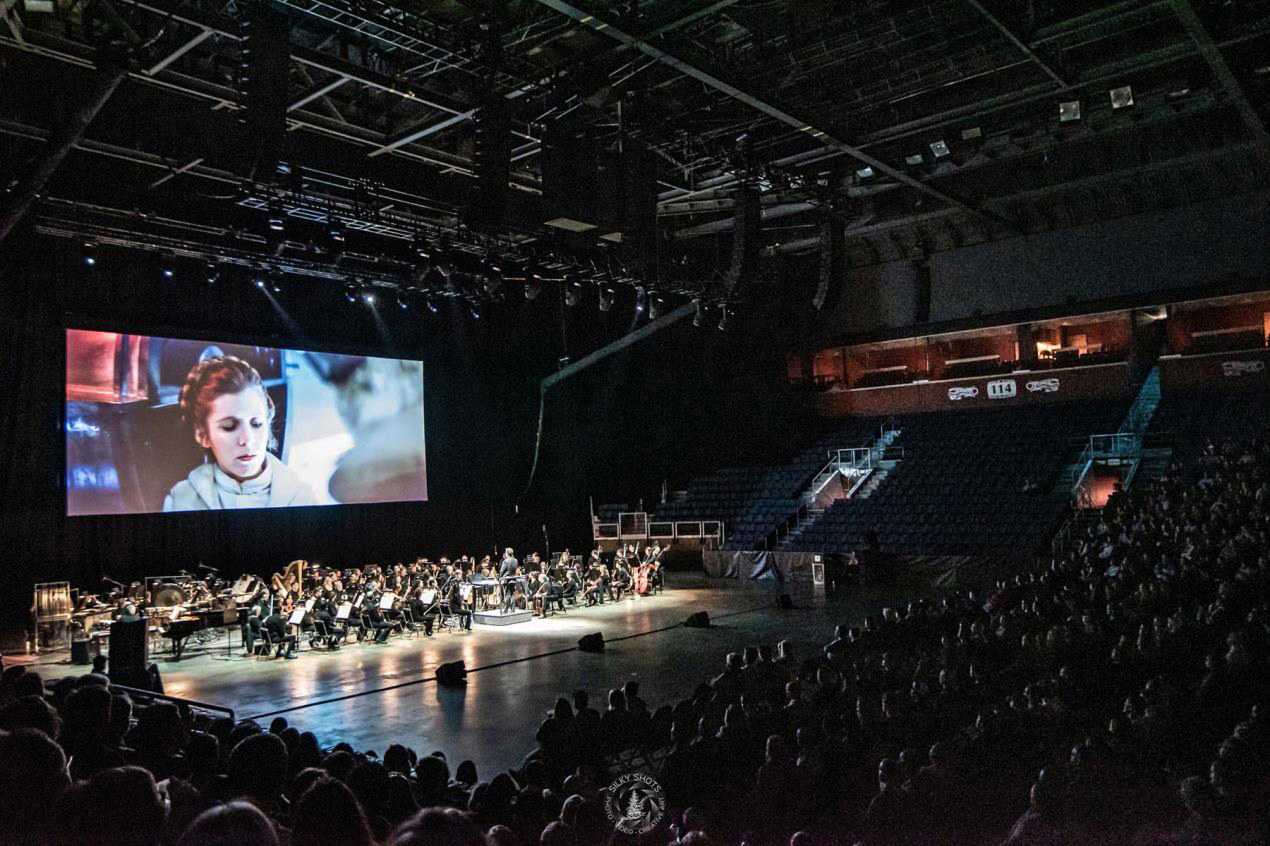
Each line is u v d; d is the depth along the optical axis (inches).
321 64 556.1
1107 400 1147.3
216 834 61.9
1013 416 1195.9
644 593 1011.9
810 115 714.2
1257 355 1055.6
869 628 500.1
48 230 716.7
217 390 885.2
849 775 258.7
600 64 584.4
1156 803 225.3
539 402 1231.5
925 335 1267.2
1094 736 259.6
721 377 1401.3
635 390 1331.2
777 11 599.2
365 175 731.4
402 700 534.9
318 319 999.6
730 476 1315.2
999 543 963.3
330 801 80.9
